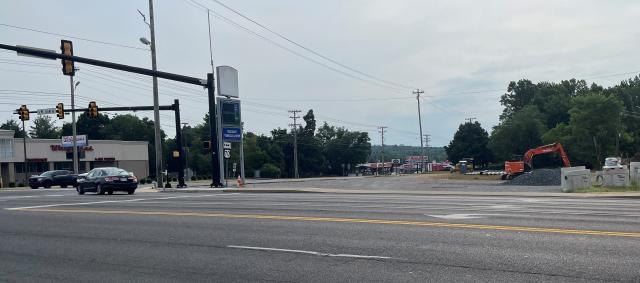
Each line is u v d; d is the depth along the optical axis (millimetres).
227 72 39344
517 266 7891
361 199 22000
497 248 9219
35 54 26406
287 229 12125
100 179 29188
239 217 14641
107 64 29297
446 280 7250
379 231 11406
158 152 42406
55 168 81250
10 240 12047
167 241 11156
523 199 21516
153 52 42344
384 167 140125
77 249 10680
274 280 7637
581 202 19328
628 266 7723
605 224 11867
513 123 108562
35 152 77500
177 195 27453
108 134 127375
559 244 9445
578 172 28859
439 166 141500
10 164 74125
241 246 10250
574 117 90875
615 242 9516
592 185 31281
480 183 44719
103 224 14203
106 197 26109
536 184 39469
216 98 38844
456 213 14609
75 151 55281
